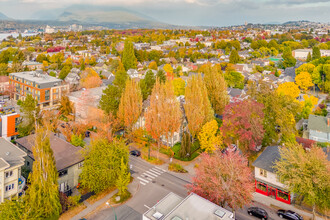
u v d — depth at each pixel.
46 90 88.00
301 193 33.62
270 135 51.84
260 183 41.72
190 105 54.88
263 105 50.38
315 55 142.12
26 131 59.72
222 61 166.88
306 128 66.25
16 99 98.19
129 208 37.38
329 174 31.45
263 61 164.25
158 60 175.50
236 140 49.09
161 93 53.12
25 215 28.98
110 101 65.75
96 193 40.72
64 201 35.53
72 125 61.88
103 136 47.50
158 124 51.28
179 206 28.70
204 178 32.91
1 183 34.62
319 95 102.38
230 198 32.22
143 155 55.06
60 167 39.78
